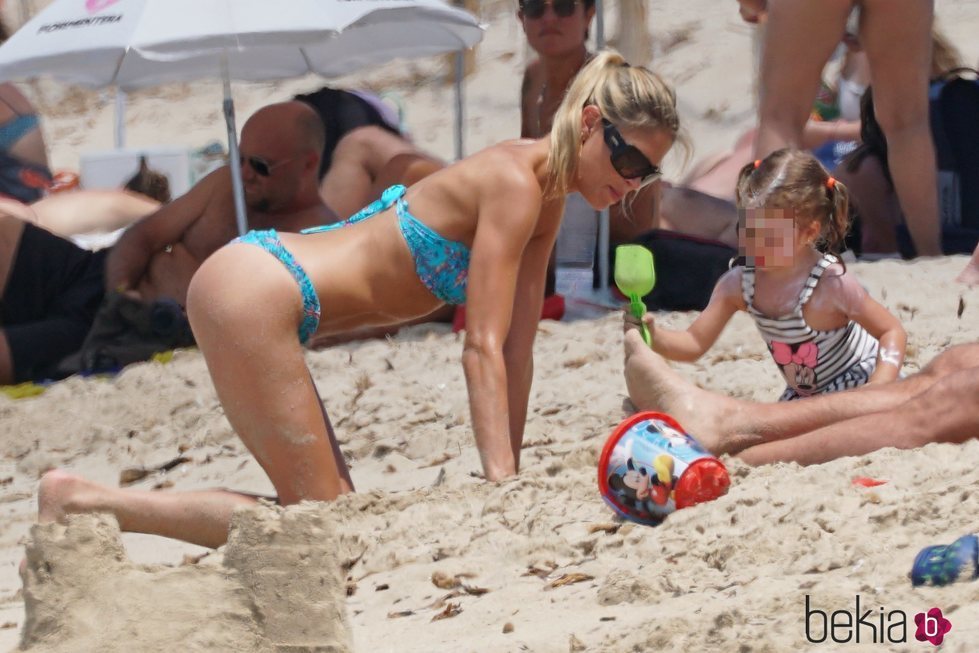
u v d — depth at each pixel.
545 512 12.77
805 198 15.26
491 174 13.91
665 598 10.38
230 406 13.83
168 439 21.16
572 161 14.14
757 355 21.14
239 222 25.12
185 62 29.06
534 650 9.49
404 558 12.34
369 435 19.70
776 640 8.93
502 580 11.53
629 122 13.98
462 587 11.52
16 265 25.44
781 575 10.48
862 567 10.30
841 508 11.46
